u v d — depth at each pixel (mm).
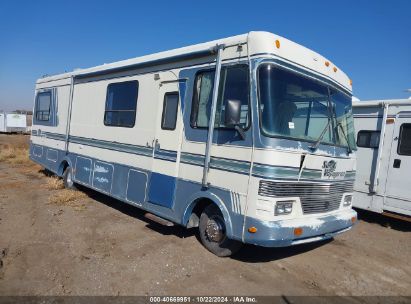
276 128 4500
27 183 10031
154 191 6023
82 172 8273
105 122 7473
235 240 4957
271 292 4375
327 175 5094
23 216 6758
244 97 4676
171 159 5730
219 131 4953
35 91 11180
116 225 6480
